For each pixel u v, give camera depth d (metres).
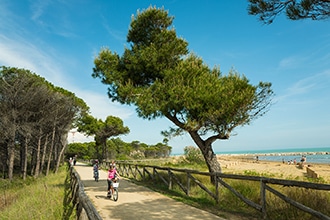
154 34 13.38
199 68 12.44
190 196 10.86
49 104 27.80
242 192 9.16
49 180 22.16
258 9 7.16
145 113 11.61
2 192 19.06
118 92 12.18
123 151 73.81
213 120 11.93
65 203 8.91
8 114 24.45
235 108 11.12
